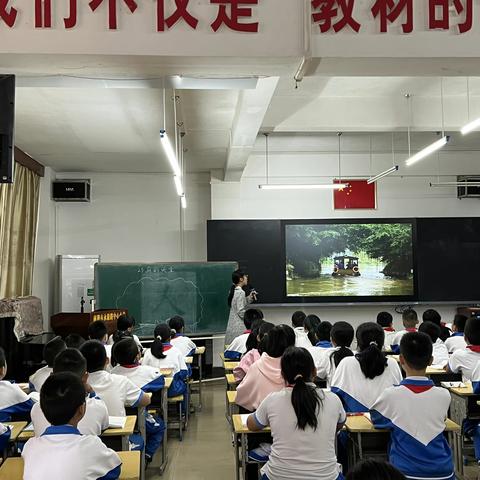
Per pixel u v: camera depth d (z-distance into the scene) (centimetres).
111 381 317
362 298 886
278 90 644
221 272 816
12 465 223
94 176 904
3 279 675
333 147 893
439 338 484
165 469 417
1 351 300
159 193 920
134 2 273
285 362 234
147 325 782
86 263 846
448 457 234
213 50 275
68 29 271
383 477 110
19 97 511
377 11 281
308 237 889
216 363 883
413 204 922
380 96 676
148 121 598
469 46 283
